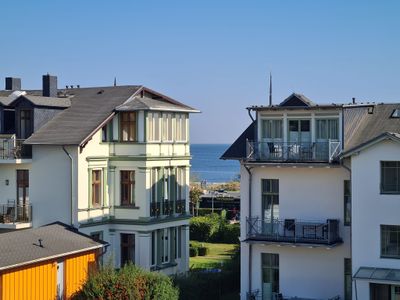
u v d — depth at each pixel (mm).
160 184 56156
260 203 47062
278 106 46219
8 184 54688
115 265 54469
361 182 42844
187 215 59250
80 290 44531
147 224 54312
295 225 45562
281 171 46562
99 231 54125
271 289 46656
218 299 50094
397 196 42094
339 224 45188
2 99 55500
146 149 54312
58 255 45719
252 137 48062
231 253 73875
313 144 45406
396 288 41969
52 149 52969
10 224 53156
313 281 45719
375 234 42562
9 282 42406
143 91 58094
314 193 45812
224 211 91875
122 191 55188
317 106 45219
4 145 53469
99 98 57062
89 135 52281
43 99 55125
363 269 42500
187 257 59312
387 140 42156
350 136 45781
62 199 52625
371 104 47281
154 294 42875
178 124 58219
